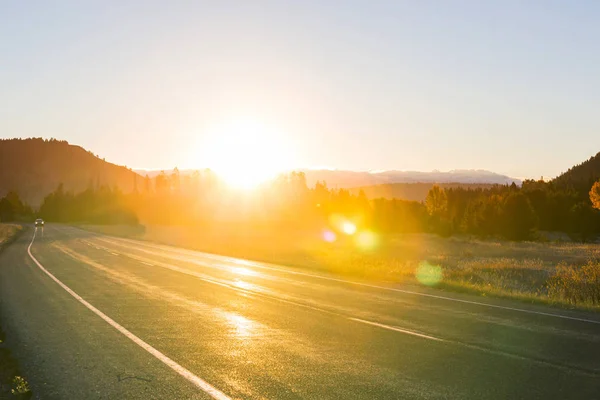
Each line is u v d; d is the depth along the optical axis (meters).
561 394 6.14
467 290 15.84
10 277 20.91
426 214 100.50
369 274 20.77
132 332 10.05
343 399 6.01
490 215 75.56
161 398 6.18
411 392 6.24
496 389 6.33
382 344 8.82
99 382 6.91
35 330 10.52
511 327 10.21
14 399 6.31
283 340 9.21
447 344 8.77
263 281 18.78
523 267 26.05
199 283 18.22
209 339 9.34
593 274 19.31
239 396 6.18
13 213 164.00
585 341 8.95
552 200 90.38
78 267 24.61
